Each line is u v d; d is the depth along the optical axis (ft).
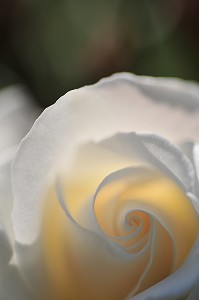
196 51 1.84
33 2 1.98
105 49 1.91
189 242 0.71
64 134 0.72
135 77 0.73
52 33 1.97
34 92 1.92
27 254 0.73
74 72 1.91
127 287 0.72
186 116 0.73
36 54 1.95
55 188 0.73
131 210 0.73
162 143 0.69
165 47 1.86
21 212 0.72
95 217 0.71
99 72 1.89
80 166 0.74
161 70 1.84
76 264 0.72
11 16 1.97
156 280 0.72
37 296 0.73
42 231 0.73
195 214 0.71
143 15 1.92
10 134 1.05
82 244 0.72
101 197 0.74
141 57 1.87
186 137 0.74
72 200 0.74
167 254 0.72
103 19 1.96
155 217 0.71
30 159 0.71
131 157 0.73
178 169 0.69
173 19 1.89
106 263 0.72
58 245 0.73
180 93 0.73
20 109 1.09
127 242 0.73
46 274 0.73
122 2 1.95
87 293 0.73
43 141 0.71
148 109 0.73
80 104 0.72
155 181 0.73
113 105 0.73
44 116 0.71
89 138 0.73
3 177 0.76
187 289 0.67
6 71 1.94
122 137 0.71
